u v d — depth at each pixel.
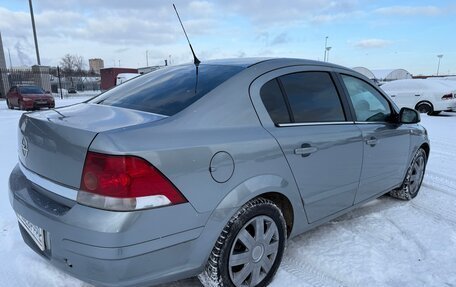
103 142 1.79
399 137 3.75
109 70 47.94
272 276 2.55
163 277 1.98
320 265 2.82
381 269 2.79
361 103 3.36
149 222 1.84
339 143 2.89
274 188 2.38
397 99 14.80
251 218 2.28
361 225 3.55
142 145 1.84
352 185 3.15
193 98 2.28
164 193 1.88
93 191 1.81
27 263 2.70
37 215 2.01
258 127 2.38
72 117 2.20
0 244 2.97
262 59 2.81
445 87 14.14
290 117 2.62
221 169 2.09
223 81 2.41
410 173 4.15
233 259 2.23
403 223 3.62
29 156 2.21
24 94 17.09
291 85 2.73
